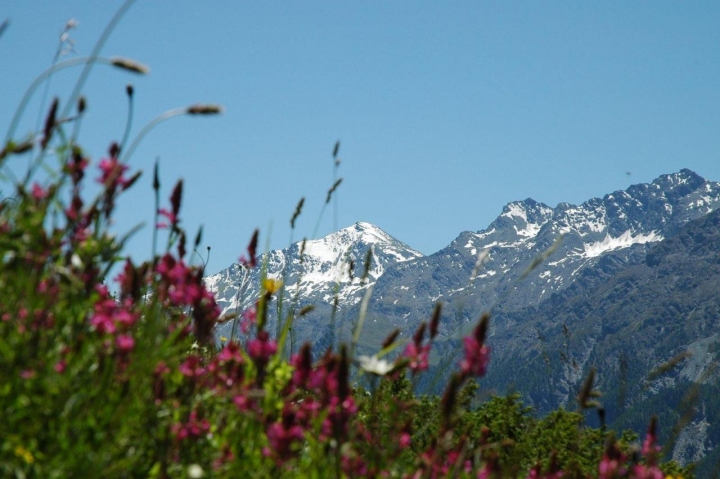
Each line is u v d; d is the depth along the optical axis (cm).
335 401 653
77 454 574
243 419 714
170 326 764
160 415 647
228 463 675
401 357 678
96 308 659
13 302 637
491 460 721
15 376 594
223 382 748
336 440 648
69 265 670
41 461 570
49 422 588
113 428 595
